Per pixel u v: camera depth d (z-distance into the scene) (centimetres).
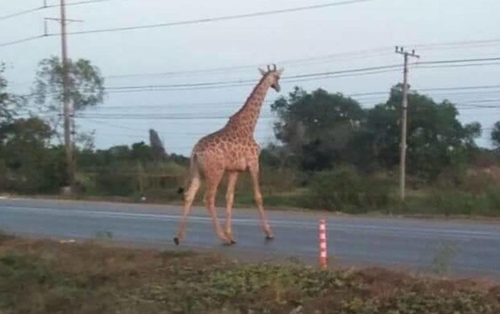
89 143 6525
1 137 4738
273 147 7100
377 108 6844
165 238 2423
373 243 2236
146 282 1636
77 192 5731
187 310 1459
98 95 6606
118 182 5688
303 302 1391
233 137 2100
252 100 2112
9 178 5875
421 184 5897
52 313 1603
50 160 5856
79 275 1750
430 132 6562
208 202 2109
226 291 1490
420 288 1351
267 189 4844
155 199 4903
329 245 2180
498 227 2873
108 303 1558
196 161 2111
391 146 6738
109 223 3064
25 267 1867
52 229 2855
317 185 4334
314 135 7044
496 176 5094
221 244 2162
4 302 1689
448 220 3334
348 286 1420
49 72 6341
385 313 1288
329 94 7156
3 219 3334
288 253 1969
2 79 3981
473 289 1330
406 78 5431
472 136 6806
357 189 4241
